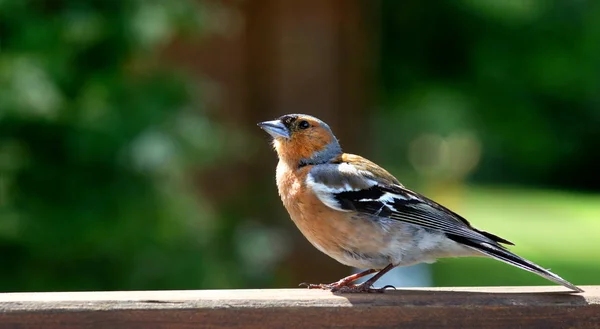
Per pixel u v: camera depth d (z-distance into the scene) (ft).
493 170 173.37
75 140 40.22
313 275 58.29
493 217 120.88
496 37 72.43
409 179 104.17
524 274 77.61
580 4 73.41
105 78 41.83
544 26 73.20
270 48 60.18
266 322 18.78
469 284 72.69
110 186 41.70
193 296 19.10
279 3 60.13
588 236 100.07
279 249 52.49
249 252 50.03
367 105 65.31
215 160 46.96
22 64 39.63
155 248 43.11
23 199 41.24
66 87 41.22
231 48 59.67
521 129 84.94
